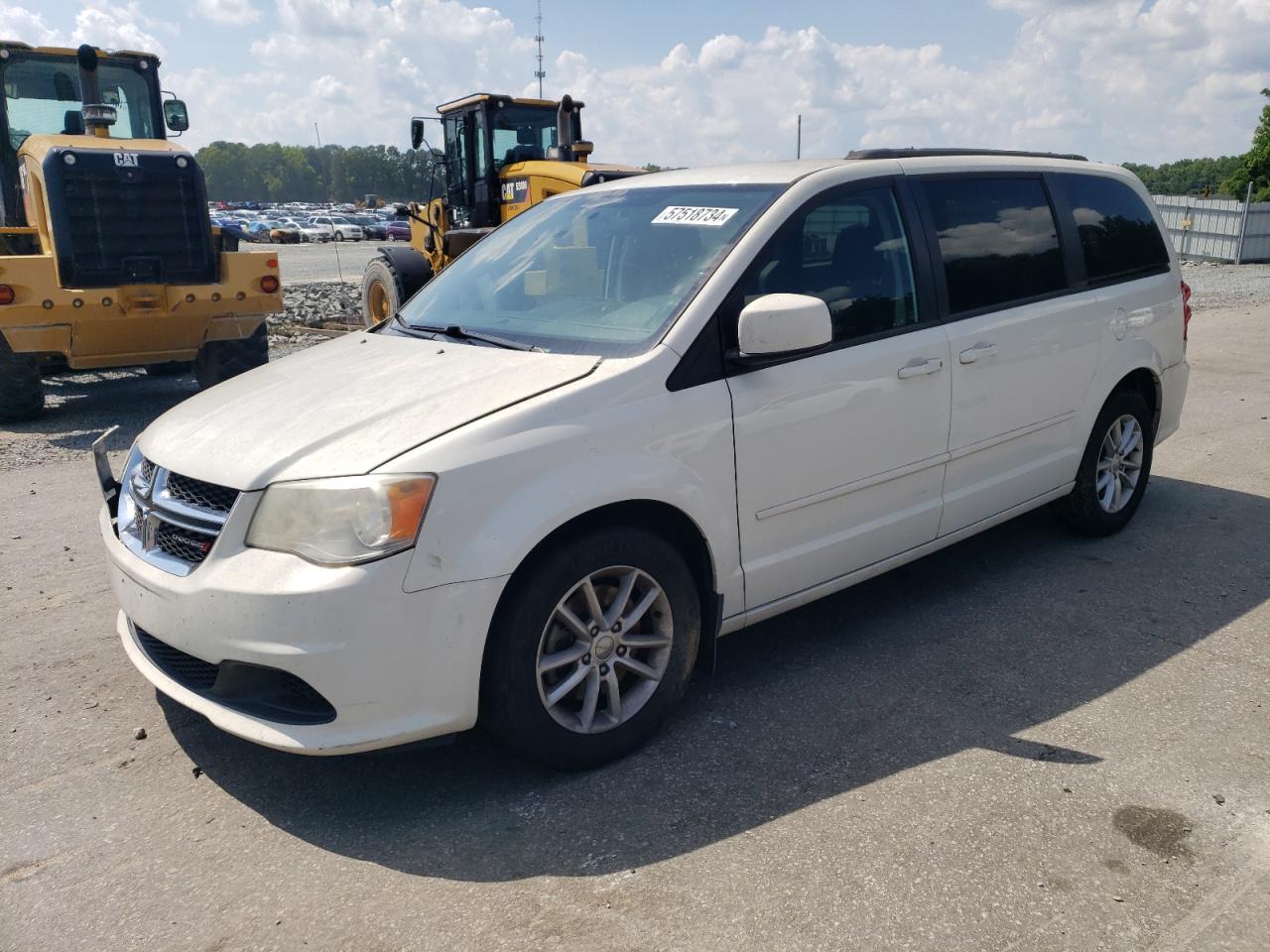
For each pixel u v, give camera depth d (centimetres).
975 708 354
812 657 397
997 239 438
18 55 923
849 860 272
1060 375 461
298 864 279
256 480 286
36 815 304
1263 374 982
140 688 383
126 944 249
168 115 1030
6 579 493
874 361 376
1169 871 265
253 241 5334
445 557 278
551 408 301
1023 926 246
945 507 417
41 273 816
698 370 330
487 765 327
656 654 331
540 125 1206
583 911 255
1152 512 568
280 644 273
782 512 355
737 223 362
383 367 350
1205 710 349
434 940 247
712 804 300
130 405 962
